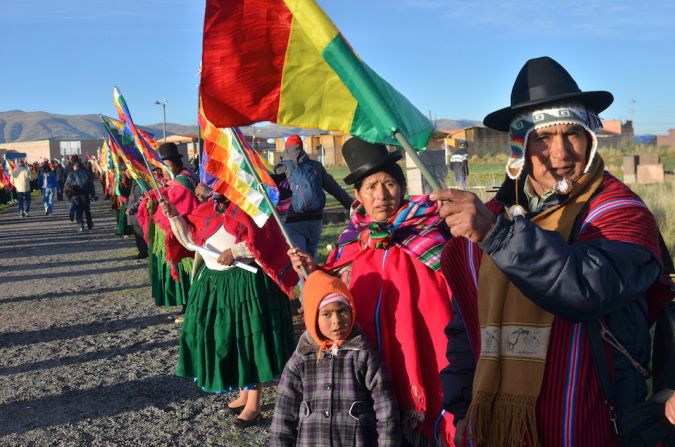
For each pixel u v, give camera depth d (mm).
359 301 3457
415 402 3283
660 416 2123
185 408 5988
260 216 4812
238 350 5188
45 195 30609
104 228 22656
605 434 2170
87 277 13250
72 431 5598
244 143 4441
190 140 46156
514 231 1921
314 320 3328
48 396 6469
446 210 1957
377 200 3477
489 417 2207
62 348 8141
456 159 25031
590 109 2287
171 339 8250
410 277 3396
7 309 10664
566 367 2162
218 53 2508
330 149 68062
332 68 2320
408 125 2342
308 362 3387
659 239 2221
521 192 2441
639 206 2146
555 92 2230
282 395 3451
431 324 3330
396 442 3260
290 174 7957
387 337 3385
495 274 2260
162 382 6707
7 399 6441
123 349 7945
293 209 7926
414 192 11438
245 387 5273
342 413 3299
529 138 2287
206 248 5301
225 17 2475
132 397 6332
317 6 2287
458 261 2531
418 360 3305
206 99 2518
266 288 5250
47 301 11117
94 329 8969
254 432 5340
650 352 2277
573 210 2211
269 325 5242
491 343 2227
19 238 21234
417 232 3459
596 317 2016
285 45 2471
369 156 3469
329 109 2471
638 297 2129
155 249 8883
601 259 1947
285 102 2494
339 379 3322
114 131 8703
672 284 2221
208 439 5277
